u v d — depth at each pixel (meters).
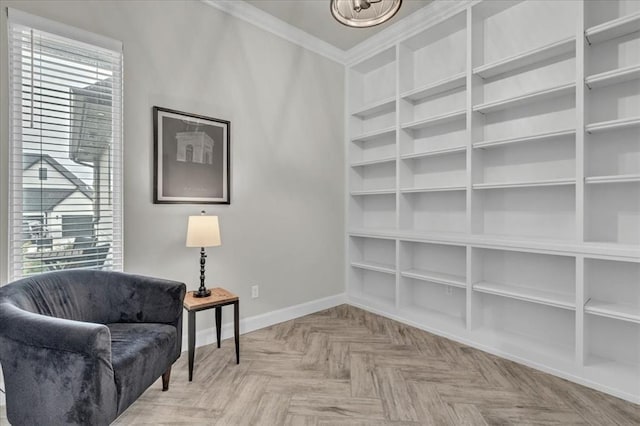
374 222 4.05
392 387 2.14
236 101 3.01
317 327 3.22
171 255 2.63
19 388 1.46
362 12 2.20
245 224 3.09
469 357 2.58
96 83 2.28
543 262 2.64
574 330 2.50
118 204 2.38
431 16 3.06
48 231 2.11
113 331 1.87
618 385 2.03
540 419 1.82
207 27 2.82
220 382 2.19
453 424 1.78
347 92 3.99
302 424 1.78
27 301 1.66
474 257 2.81
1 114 1.93
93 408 1.34
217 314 2.71
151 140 2.52
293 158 3.47
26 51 2.02
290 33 3.38
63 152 2.16
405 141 3.45
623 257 2.00
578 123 2.23
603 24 2.14
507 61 2.62
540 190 2.66
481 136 2.91
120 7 2.37
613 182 2.15
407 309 3.39
